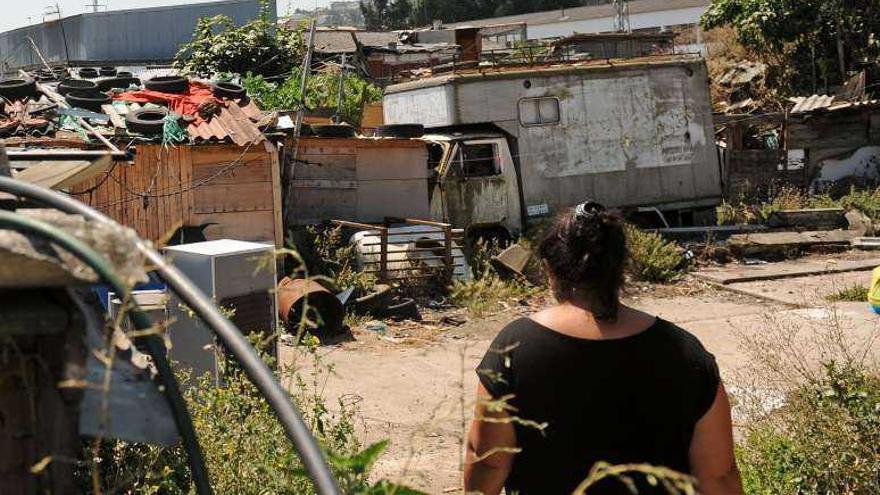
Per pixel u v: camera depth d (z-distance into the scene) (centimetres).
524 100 1587
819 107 2272
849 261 1516
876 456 445
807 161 2281
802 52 2825
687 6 5234
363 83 2373
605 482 236
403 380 877
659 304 1250
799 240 1591
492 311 1195
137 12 3675
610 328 242
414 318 1163
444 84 1564
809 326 1023
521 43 2850
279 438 352
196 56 2659
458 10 6612
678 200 1688
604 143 1636
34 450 174
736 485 249
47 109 1336
